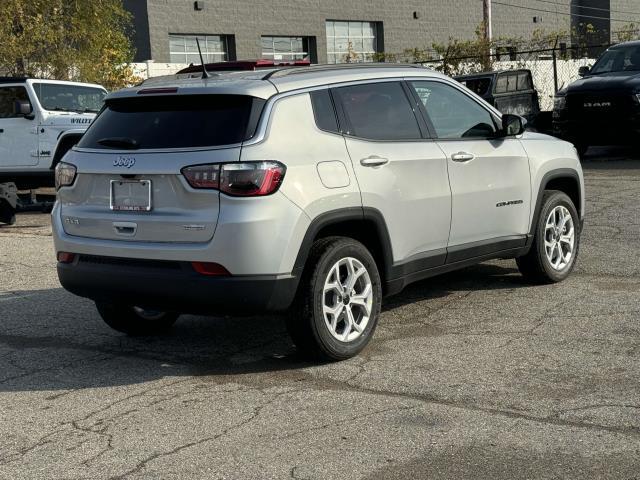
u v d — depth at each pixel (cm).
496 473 406
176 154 550
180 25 3200
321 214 560
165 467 430
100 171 579
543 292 748
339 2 3672
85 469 431
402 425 469
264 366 586
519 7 4353
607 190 1304
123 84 2334
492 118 719
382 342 625
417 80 665
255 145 540
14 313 759
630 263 838
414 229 632
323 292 564
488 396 506
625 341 599
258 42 3438
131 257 564
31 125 1475
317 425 475
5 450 459
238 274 533
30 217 1435
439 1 4031
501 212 710
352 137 596
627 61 1761
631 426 454
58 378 578
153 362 607
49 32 2003
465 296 747
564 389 512
